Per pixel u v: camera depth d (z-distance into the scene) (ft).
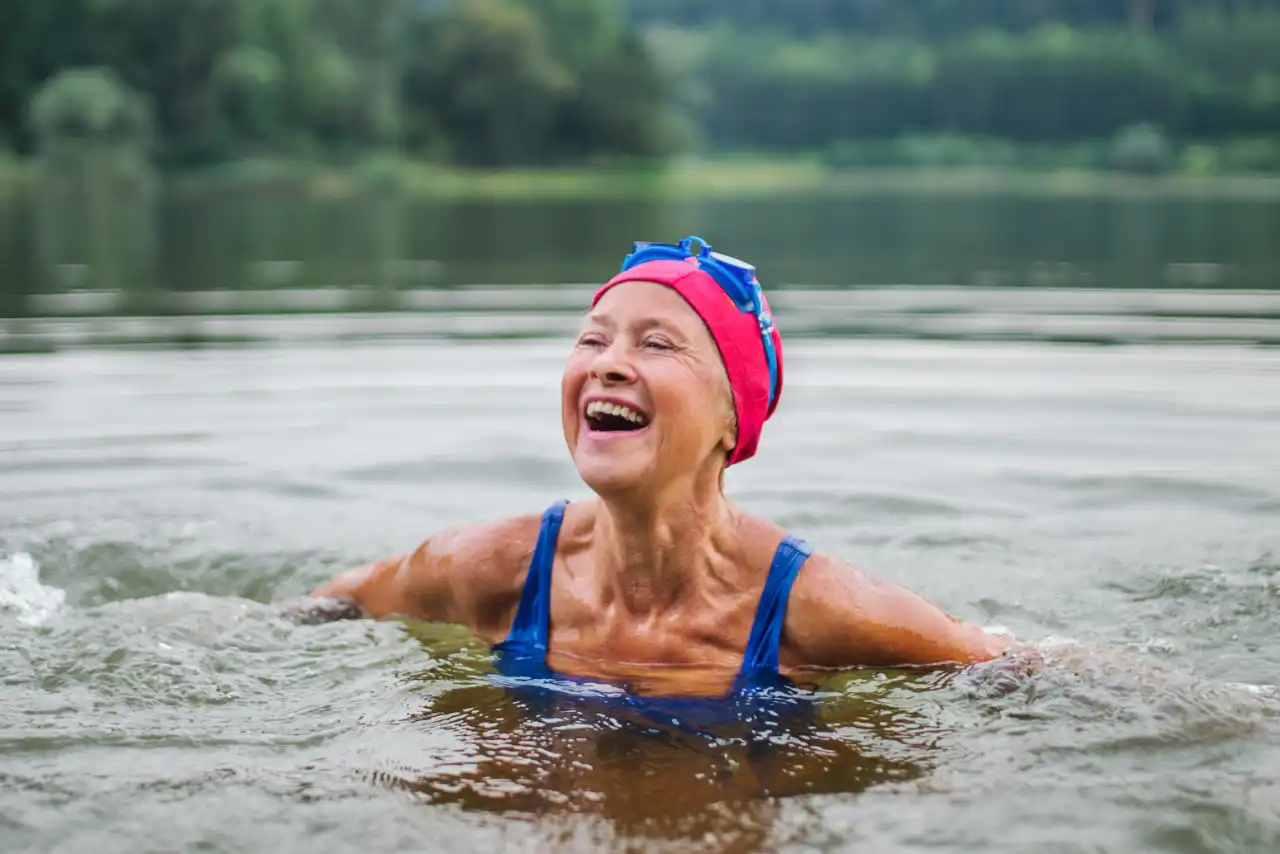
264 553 15.92
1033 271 47.91
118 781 9.39
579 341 11.73
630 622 11.91
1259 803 9.15
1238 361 29.30
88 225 69.72
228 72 159.43
